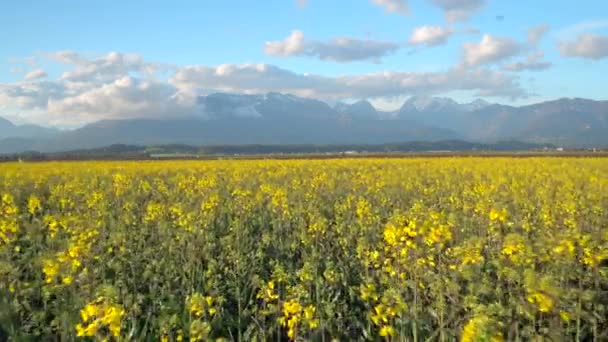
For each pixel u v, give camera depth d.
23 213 17.59
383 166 41.28
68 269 8.70
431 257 8.74
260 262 11.84
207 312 8.20
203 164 46.56
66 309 7.90
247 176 31.56
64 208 18.62
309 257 11.38
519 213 16.84
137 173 35.44
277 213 17.48
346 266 11.23
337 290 9.84
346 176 31.36
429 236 8.84
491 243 11.97
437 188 24.70
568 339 7.37
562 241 8.77
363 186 26.25
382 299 7.14
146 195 23.78
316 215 15.28
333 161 50.78
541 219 15.23
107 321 6.00
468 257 8.71
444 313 7.90
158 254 11.88
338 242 13.44
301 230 13.86
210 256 11.62
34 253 11.66
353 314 8.87
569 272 8.66
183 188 24.67
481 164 42.31
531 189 24.20
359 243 11.44
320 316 7.91
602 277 8.75
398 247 9.08
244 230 14.58
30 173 32.53
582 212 15.78
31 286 8.95
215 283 9.62
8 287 8.72
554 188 24.50
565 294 7.62
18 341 7.46
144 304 9.18
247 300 9.75
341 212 17.38
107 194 22.56
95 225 12.88
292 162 49.53
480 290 7.84
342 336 8.15
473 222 14.96
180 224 13.60
